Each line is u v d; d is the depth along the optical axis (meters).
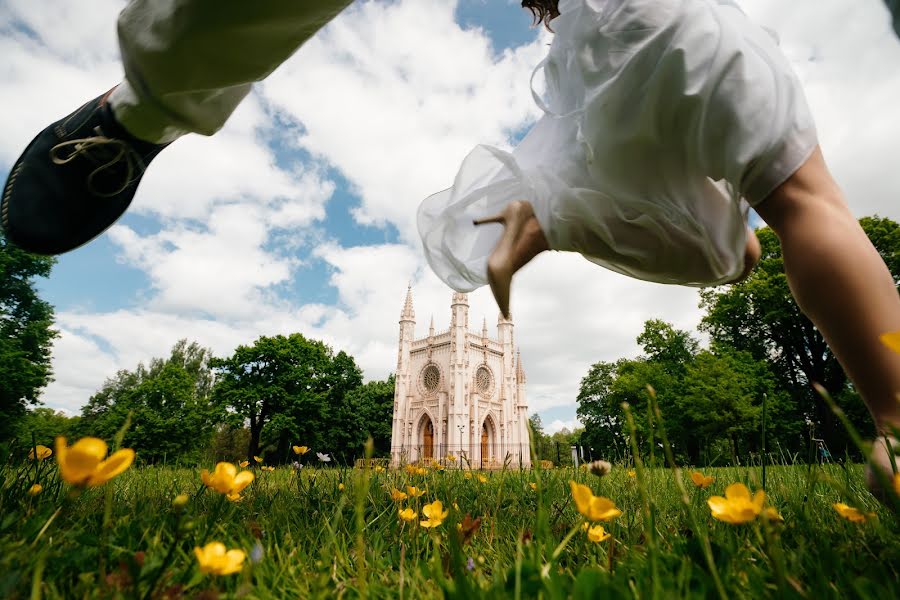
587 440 52.06
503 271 2.27
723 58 1.95
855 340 1.64
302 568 1.40
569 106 2.56
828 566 1.17
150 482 4.00
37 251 2.69
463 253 2.78
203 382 70.06
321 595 1.12
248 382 50.06
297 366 51.06
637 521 2.23
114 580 1.11
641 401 42.06
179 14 1.90
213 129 2.53
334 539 1.50
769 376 34.34
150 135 2.59
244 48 1.97
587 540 1.68
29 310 28.92
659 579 1.03
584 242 2.38
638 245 2.37
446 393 60.69
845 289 1.66
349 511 2.45
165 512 2.03
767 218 1.96
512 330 68.31
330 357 56.53
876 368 1.61
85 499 2.41
